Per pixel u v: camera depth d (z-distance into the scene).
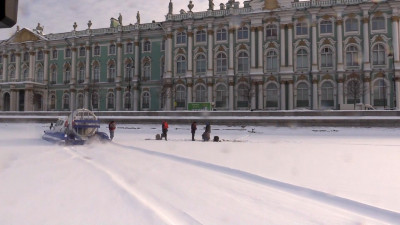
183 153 15.88
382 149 18.25
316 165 12.04
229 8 51.19
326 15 47.19
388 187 8.45
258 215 6.34
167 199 7.39
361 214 6.44
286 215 6.36
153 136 30.50
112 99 59.88
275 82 48.78
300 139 26.92
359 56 46.06
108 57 60.34
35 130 38.75
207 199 7.42
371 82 45.50
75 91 62.00
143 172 10.70
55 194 7.78
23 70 65.50
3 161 13.32
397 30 44.56
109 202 7.11
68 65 62.94
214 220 6.04
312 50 47.44
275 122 36.91
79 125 21.86
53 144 21.48
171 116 41.69
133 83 57.66
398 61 44.41
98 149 18.34
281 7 48.69
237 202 7.21
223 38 51.50
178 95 53.28
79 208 6.68
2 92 62.56
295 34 48.38
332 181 9.16
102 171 10.86
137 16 58.53
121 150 17.81
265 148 18.75
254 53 49.62
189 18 52.03
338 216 6.31
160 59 56.91
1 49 67.06
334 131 33.59
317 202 7.23
